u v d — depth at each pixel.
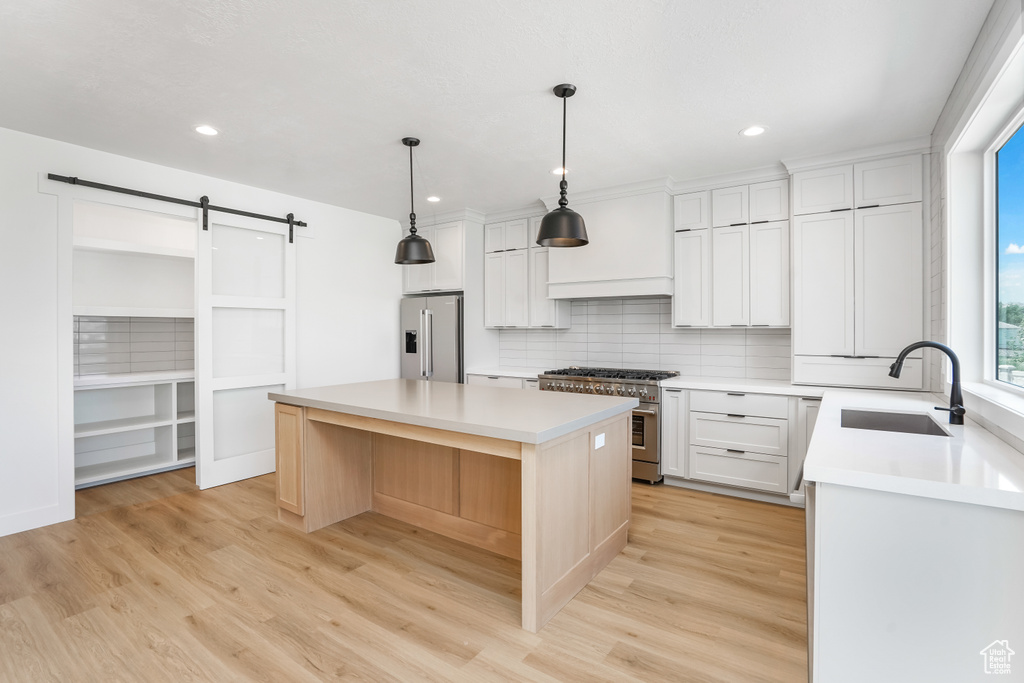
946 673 1.28
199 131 3.13
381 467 3.46
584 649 2.00
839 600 1.38
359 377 5.23
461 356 5.20
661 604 2.32
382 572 2.63
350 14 1.98
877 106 2.77
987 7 1.91
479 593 2.43
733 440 3.77
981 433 1.87
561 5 1.93
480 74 2.45
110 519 3.35
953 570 1.26
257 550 2.88
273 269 4.49
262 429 4.41
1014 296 2.21
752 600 2.35
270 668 1.88
